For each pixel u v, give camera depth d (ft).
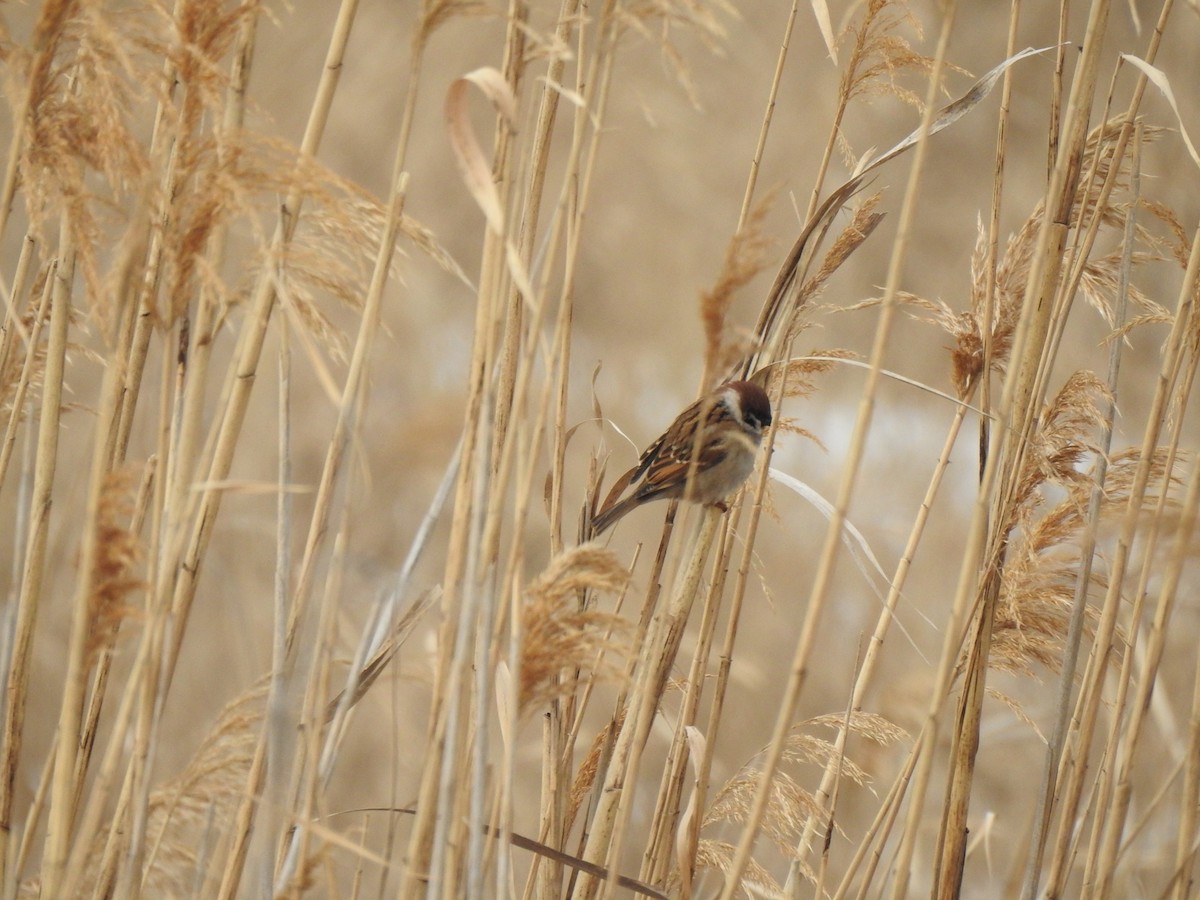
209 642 47.42
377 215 20.65
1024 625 27.35
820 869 26.02
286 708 20.77
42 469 21.89
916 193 18.24
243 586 48.19
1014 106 88.53
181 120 18.71
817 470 67.87
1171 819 34.68
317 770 21.80
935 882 25.41
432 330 72.33
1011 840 44.65
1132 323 27.27
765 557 60.23
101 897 21.27
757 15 94.32
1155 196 59.82
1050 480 26.02
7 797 21.91
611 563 19.10
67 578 44.52
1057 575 26.66
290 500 21.83
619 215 86.58
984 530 21.12
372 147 83.41
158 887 23.44
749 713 52.01
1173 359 23.44
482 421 19.15
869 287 86.43
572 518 57.26
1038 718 45.19
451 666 20.31
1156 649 23.06
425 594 24.17
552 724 24.79
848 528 26.45
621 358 77.51
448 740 19.10
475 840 19.12
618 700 26.27
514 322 23.84
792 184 89.86
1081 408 26.84
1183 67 71.67
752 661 53.36
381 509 53.31
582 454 64.90
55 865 18.65
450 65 85.56
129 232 17.90
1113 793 23.71
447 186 85.05
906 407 77.82
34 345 22.56
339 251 21.22
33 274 33.81
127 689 19.34
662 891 25.22
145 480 23.07
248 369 21.33
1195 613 40.73
